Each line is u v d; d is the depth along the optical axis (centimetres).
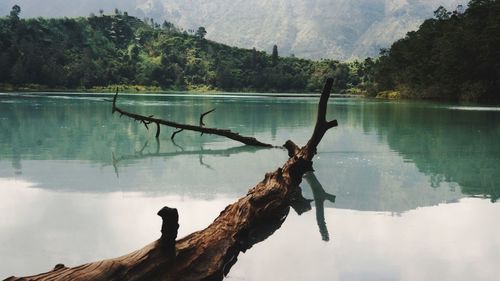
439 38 9200
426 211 986
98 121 3095
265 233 848
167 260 577
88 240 784
